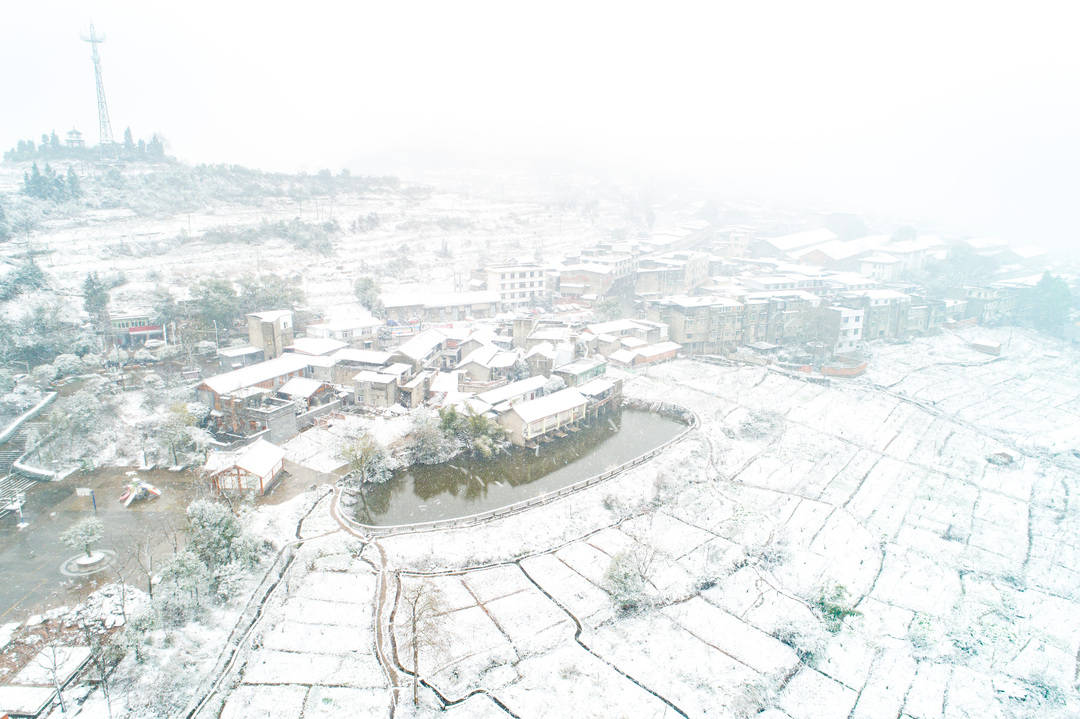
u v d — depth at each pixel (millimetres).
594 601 60750
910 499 84062
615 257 189875
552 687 50344
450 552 67375
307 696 48094
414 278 177875
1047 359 148250
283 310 124375
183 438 80688
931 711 50375
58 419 78875
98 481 76062
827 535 74438
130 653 49250
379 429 95875
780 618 59469
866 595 64562
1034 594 65750
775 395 119750
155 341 112688
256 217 190375
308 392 98625
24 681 46188
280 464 81125
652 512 76812
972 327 169250
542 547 69312
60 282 119500
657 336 145375
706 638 56844
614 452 96688
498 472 89438
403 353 114438
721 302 147500
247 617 55875
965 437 103438
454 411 94000
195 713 45938
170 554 61719
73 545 57906
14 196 151375
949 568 69688
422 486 85250
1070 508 82500
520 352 126875
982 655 57062
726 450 95000
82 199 164000
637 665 53188
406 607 58688
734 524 74562
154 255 148500
